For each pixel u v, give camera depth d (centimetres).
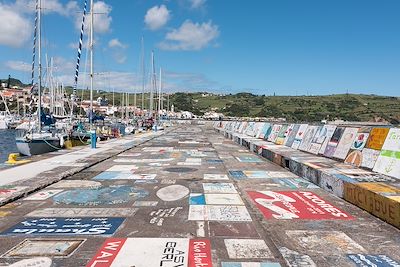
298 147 1684
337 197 820
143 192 872
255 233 563
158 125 5625
